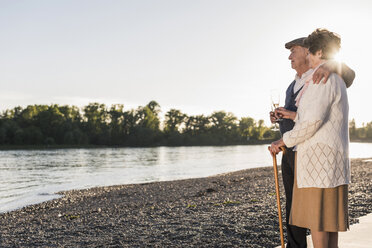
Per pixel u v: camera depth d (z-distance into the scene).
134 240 5.00
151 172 28.97
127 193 14.76
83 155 61.88
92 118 115.38
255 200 8.34
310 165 2.50
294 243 3.45
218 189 13.50
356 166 22.83
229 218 5.98
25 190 18.19
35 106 111.44
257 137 146.12
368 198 7.07
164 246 4.54
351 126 179.00
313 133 2.46
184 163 40.28
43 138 103.62
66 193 16.39
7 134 100.19
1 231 7.21
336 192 2.47
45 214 10.24
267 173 20.27
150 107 129.25
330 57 2.60
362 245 3.60
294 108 3.47
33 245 5.38
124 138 118.00
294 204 2.65
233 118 139.62
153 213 7.59
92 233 5.86
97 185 20.27
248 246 4.21
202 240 4.64
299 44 3.39
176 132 124.25
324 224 2.47
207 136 127.50
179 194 12.98
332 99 2.46
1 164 39.69
